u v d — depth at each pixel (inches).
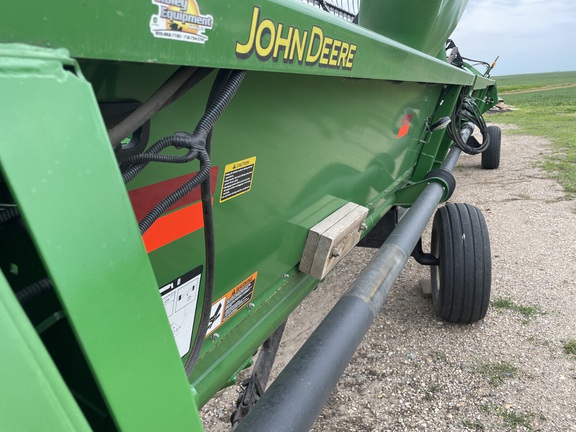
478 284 117.6
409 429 95.7
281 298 69.3
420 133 135.6
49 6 20.3
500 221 217.0
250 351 60.9
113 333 22.3
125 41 24.2
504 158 373.7
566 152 385.1
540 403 103.0
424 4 110.0
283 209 60.7
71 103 20.9
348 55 51.8
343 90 66.2
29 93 19.3
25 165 19.0
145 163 30.3
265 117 49.7
